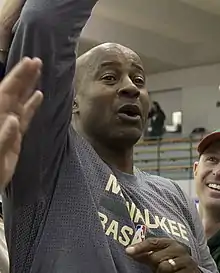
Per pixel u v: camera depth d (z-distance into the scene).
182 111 14.37
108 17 11.90
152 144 12.52
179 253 1.26
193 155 11.87
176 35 13.04
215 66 13.84
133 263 1.27
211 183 2.41
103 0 11.12
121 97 1.43
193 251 1.43
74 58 1.24
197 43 13.59
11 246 1.26
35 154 1.22
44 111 1.20
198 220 1.59
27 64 0.85
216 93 13.88
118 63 1.46
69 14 1.18
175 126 14.31
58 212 1.26
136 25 12.38
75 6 1.19
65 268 1.20
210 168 2.42
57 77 1.20
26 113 0.87
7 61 1.19
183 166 11.77
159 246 1.26
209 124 13.86
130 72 1.47
